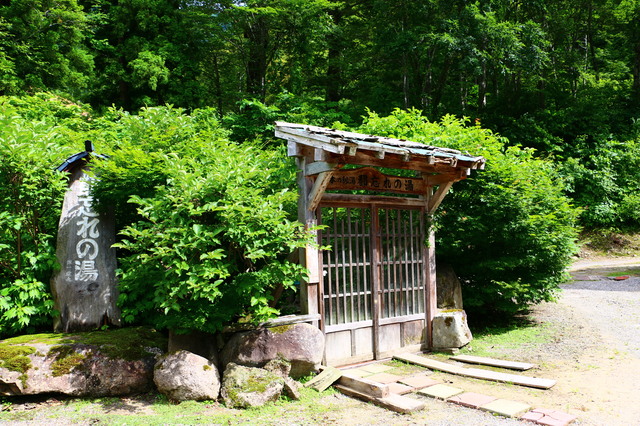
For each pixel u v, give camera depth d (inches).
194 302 197.0
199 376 185.2
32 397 186.9
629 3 882.1
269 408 180.2
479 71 621.6
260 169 237.1
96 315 222.1
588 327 316.8
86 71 607.5
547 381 204.8
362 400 192.2
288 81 750.5
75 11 572.4
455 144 313.1
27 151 212.7
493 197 309.0
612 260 669.9
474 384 209.9
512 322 341.4
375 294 251.6
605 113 884.6
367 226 257.0
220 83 807.7
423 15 663.8
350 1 814.5
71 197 229.5
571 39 960.3
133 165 216.5
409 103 743.7
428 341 273.0
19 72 524.4
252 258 194.7
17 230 214.4
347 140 206.5
